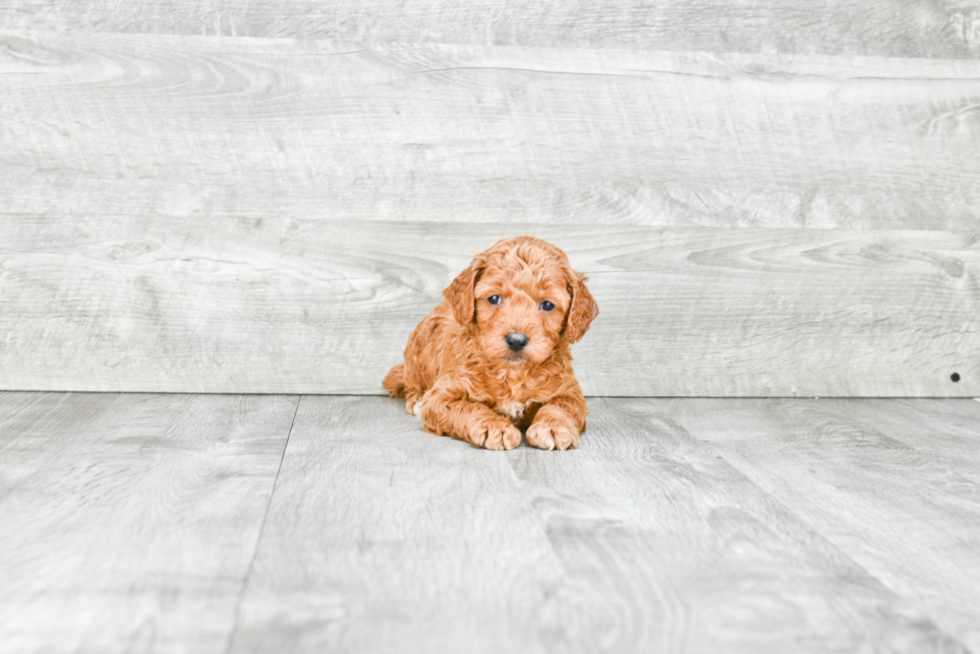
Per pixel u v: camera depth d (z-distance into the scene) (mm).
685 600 1037
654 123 2186
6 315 2070
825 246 2283
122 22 2023
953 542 1265
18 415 1861
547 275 1703
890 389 2361
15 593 1007
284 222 2119
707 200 2223
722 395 2289
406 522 1263
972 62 2285
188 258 2105
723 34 2186
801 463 1662
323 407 2031
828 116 2244
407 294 2174
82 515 1260
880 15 2234
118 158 2064
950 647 950
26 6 1990
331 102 2098
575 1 2127
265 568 1091
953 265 2344
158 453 1594
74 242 2070
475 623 963
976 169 2318
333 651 893
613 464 1604
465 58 2117
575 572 1104
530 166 2166
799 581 1105
